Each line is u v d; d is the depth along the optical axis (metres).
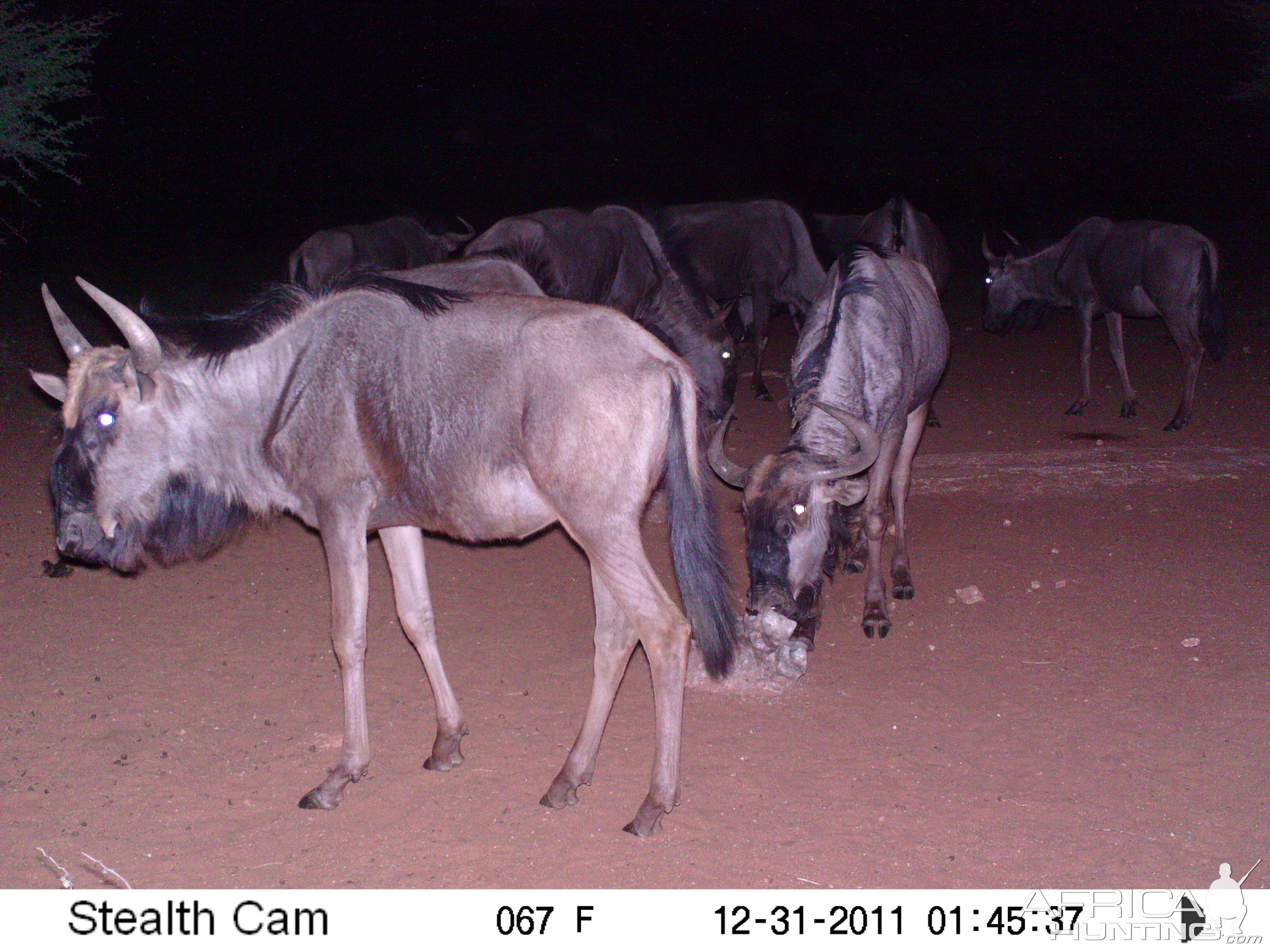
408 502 3.36
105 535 3.36
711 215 8.15
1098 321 11.30
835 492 3.82
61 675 4.07
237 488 3.46
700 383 6.28
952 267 14.19
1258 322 10.73
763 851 3.15
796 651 4.10
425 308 3.34
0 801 3.35
